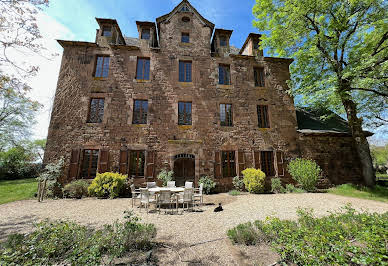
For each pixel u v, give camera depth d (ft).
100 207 22.94
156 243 12.52
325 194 30.07
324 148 36.88
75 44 35.47
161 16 39.19
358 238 9.14
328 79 31.45
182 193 25.07
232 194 30.94
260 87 39.29
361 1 28.78
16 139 47.62
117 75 35.24
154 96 35.40
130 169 32.71
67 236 9.91
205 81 37.52
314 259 7.80
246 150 35.91
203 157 34.35
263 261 9.90
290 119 38.47
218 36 41.16
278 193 31.89
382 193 28.91
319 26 34.99
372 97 34.45
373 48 30.30
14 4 12.96
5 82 15.31
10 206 23.41
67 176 30.42
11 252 8.12
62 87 33.17
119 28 38.42
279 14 33.37
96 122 33.58
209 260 10.32
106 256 10.21
